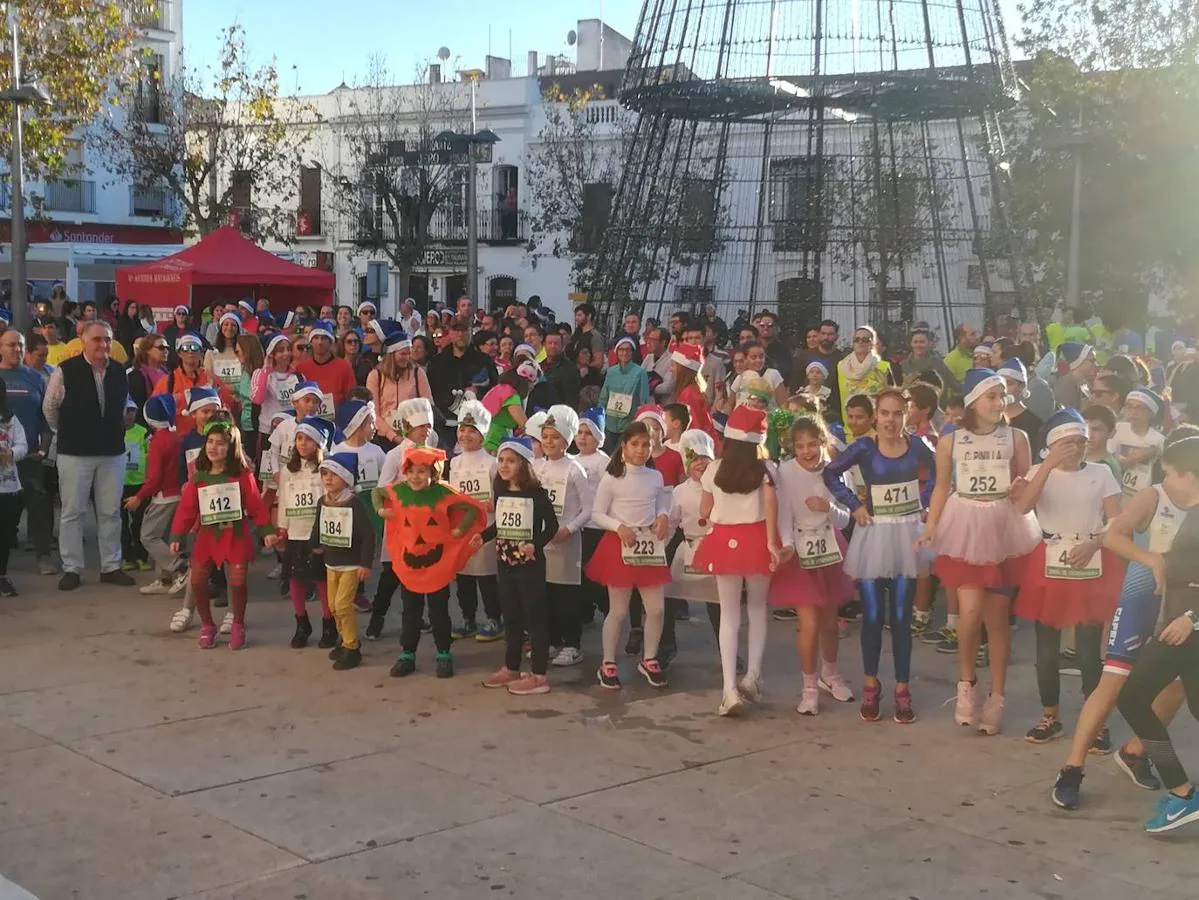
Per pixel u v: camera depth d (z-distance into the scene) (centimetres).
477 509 742
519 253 3425
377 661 789
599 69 3934
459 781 575
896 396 668
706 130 2070
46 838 504
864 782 581
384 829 516
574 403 1281
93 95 2512
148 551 981
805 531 688
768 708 702
